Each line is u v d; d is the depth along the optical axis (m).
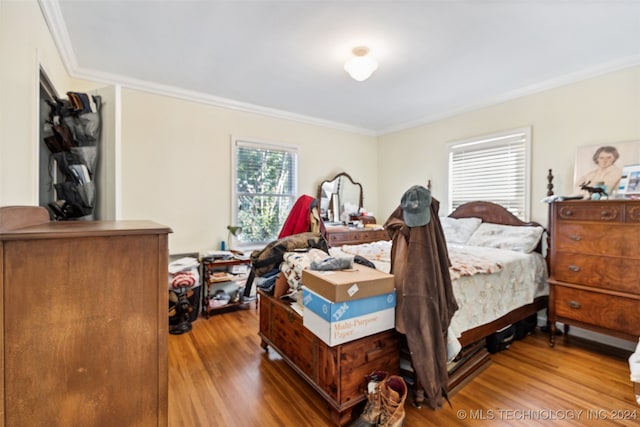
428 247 1.70
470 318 2.14
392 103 3.77
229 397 1.86
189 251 3.50
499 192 3.52
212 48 2.46
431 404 1.64
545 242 3.03
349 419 1.63
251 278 2.68
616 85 2.67
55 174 2.19
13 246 0.80
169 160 3.35
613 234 2.29
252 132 3.90
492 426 1.62
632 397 1.87
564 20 2.04
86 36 2.28
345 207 4.70
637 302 2.18
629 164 2.54
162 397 1.00
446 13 1.98
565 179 2.98
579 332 2.85
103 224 1.13
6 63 1.31
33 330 0.82
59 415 0.86
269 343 2.35
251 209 3.94
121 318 0.94
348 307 1.58
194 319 3.09
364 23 2.10
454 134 4.00
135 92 3.14
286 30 2.20
